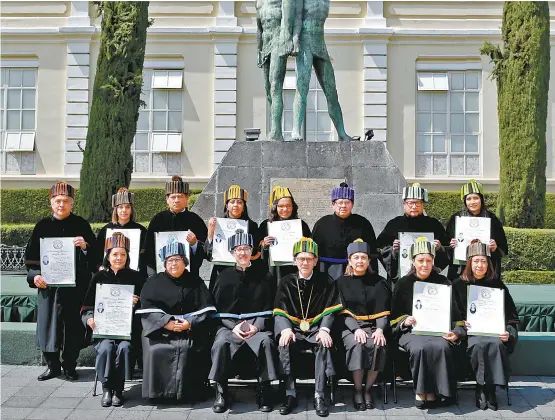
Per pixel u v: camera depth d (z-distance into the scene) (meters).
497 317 5.82
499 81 13.43
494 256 6.45
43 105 19.08
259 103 18.80
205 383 5.96
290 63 18.67
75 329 6.49
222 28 18.69
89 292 6.16
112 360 5.77
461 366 5.89
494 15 18.86
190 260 6.46
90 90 18.97
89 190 12.45
